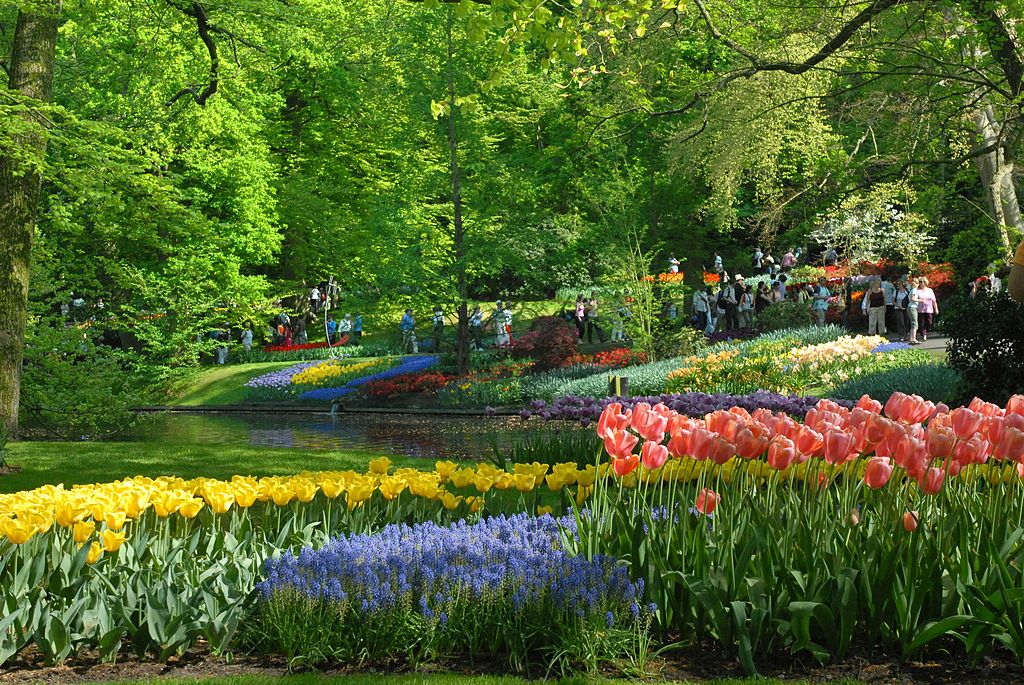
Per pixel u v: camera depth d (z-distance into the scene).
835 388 21.72
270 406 33.66
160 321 35.88
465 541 5.68
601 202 34.19
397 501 6.99
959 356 15.92
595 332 41.84
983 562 4.90
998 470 5.56
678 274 37.59
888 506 5.18
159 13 22.22
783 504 5.59
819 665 4.73
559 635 4.83
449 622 5.03
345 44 33.97
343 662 5.06
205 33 21.56
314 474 6.80
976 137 20.88
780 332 30.98
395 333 44.22
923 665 4.66
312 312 50.38
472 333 35.69
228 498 6.02
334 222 41.97
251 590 5.44
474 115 32.75
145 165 17.56
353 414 30.80
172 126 27.92
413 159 33.16
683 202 41.38
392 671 4.89
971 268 26.39
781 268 44.50
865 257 36.84
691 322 38.91
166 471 13.44
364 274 34.81
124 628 5.10
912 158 19.88
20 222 16.42
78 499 5.41
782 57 19.84
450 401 30.69
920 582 4.72
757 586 4.79
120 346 39.22
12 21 20.39
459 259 32.88
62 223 20.42
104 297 32.66
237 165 36.50
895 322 34.75
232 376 38.19
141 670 4.99
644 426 5.33
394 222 32.44
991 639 4.62
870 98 20.12
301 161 44.09
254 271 47.62
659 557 5.09
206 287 37.41
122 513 5.52
